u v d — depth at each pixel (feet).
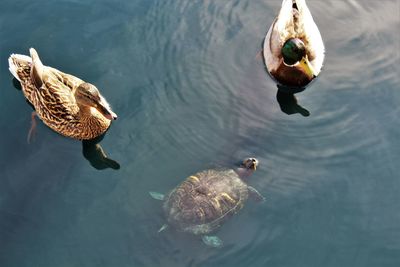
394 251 4.82
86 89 5.67
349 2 6.87
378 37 6.52
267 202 5.15
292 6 6.26
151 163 5.51
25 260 4.91
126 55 6.35
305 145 5.61
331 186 5.24
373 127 5.68
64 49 6.34
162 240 4.96
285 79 6.25
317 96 6.09
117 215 5.15
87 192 5.32
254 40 6.58
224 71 6.30
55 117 5.84
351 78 6.16
